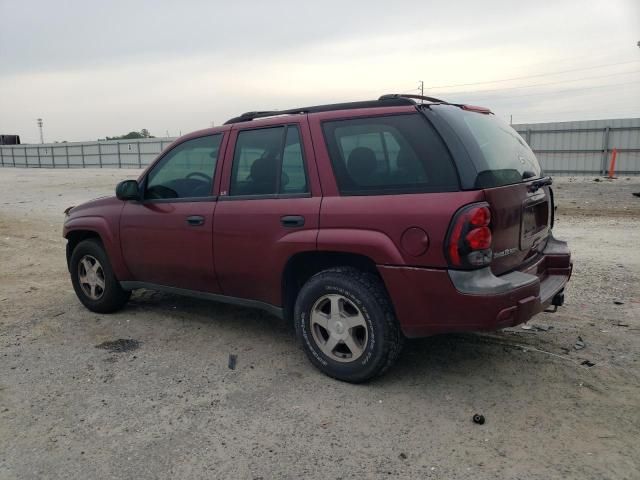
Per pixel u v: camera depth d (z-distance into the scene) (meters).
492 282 3.26
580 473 2.76
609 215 12.23
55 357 4.44
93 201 5.59
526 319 3.40
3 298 6.26
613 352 4.20
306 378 3.94
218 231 4.34
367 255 3.54
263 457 2.98
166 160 4.84
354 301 3.66
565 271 4.20
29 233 11.20
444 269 3.30
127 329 5.08
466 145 3.38
